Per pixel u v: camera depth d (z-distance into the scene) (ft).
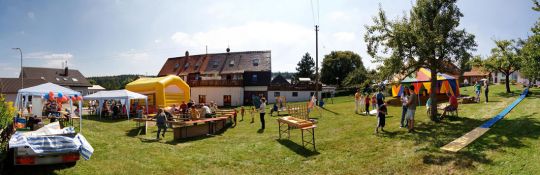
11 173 26.08
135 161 32.22
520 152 27.50
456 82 82.53
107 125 66.03
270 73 146.92
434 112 47.29
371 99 75.82
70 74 230.48
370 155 33.47
